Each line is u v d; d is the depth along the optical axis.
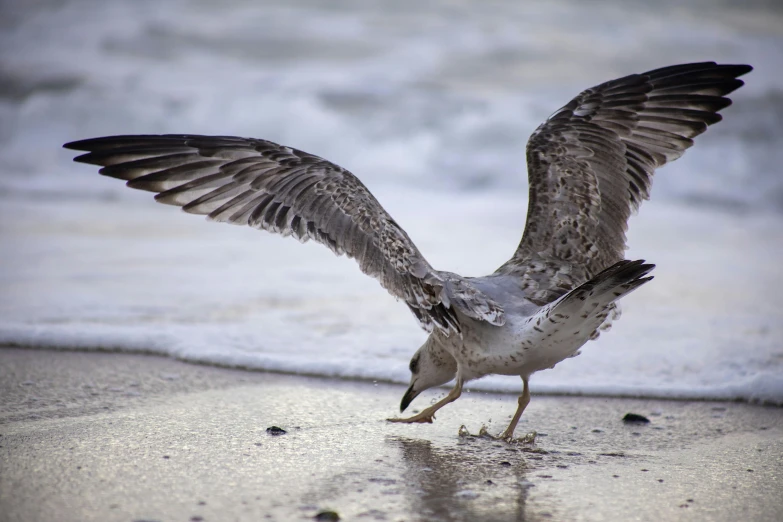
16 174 25.83
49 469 7.16
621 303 13.83
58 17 38.47
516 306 7.75
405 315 12.95
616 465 7.70
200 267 15.81
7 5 39.16
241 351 10.92
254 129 28.95
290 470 7.34
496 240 18.28
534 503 6.73
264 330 11.92
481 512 6.52
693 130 8.70
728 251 18.02
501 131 28.09
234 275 15.27
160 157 7.58
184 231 19.22
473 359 7.98
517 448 8.16
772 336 11.88
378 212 7.45
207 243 18.05
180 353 10.95
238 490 6.81
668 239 19.28
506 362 7.73
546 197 8.38
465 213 21.69
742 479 7.35
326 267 16.14
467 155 27.16
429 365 8.80
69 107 29.34
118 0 40.72
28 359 10.70
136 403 9.16
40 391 9.47
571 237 8.23
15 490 6.68
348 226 7.48
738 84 8.85
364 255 7.43
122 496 6.61
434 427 8.79
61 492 6.66
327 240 7.52
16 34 36.62
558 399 9.82
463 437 8.48
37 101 29.64
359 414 9.09
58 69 33.38
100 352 11.12
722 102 8.80
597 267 8.20
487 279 8.04
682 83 8.83
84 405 9.04
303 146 28.59
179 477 7.06
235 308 13.07
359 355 10.97
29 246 17.16
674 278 15.52
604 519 6.44
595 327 7.47
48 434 8.09
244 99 29.88
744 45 37.38
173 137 7.67
